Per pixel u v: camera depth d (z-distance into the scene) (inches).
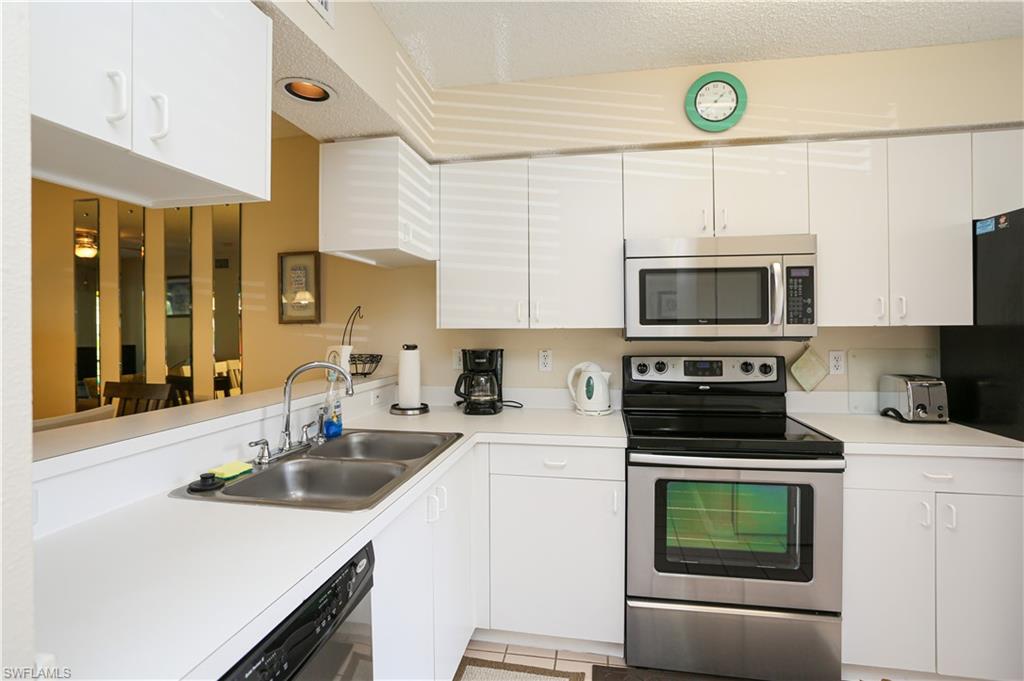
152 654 24.2
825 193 77.5
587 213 83.5
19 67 15.7
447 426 79.2
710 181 80.4
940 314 74.6
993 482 64.9
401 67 74.4
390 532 46.7
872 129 76.4
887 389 84.4
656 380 89.0
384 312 103.2
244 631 26.6
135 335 118.0
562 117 83.9
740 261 76.6
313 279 105.5
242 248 110.0
